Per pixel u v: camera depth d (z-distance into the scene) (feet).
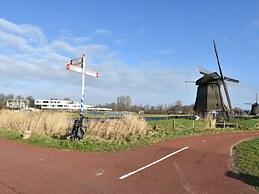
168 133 66.64
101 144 42.50
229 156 38.42
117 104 327.26
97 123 54.29
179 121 104.12
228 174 27.37
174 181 23.85
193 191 21.17
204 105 150.71
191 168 29.50
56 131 56.49
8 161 28.66
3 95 307.99
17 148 37.06
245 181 24.79
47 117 59.31
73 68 40.70
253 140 61.26
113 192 19.98
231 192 21.33
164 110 293.23
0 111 75.00
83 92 43.62
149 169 28.04
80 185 21.27
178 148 44.45
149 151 40.09
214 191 21.43
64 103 383.65
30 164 27.61
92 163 29.45
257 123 129.70
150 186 21.99
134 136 53.88
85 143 41.39
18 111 71.72
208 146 48.62
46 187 20.38
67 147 38.32
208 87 151.94
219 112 148.66
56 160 30.04
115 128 53.01
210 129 91.71
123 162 30.91
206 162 33.30
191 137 64.54
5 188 19.74
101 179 23.29
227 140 60.75
